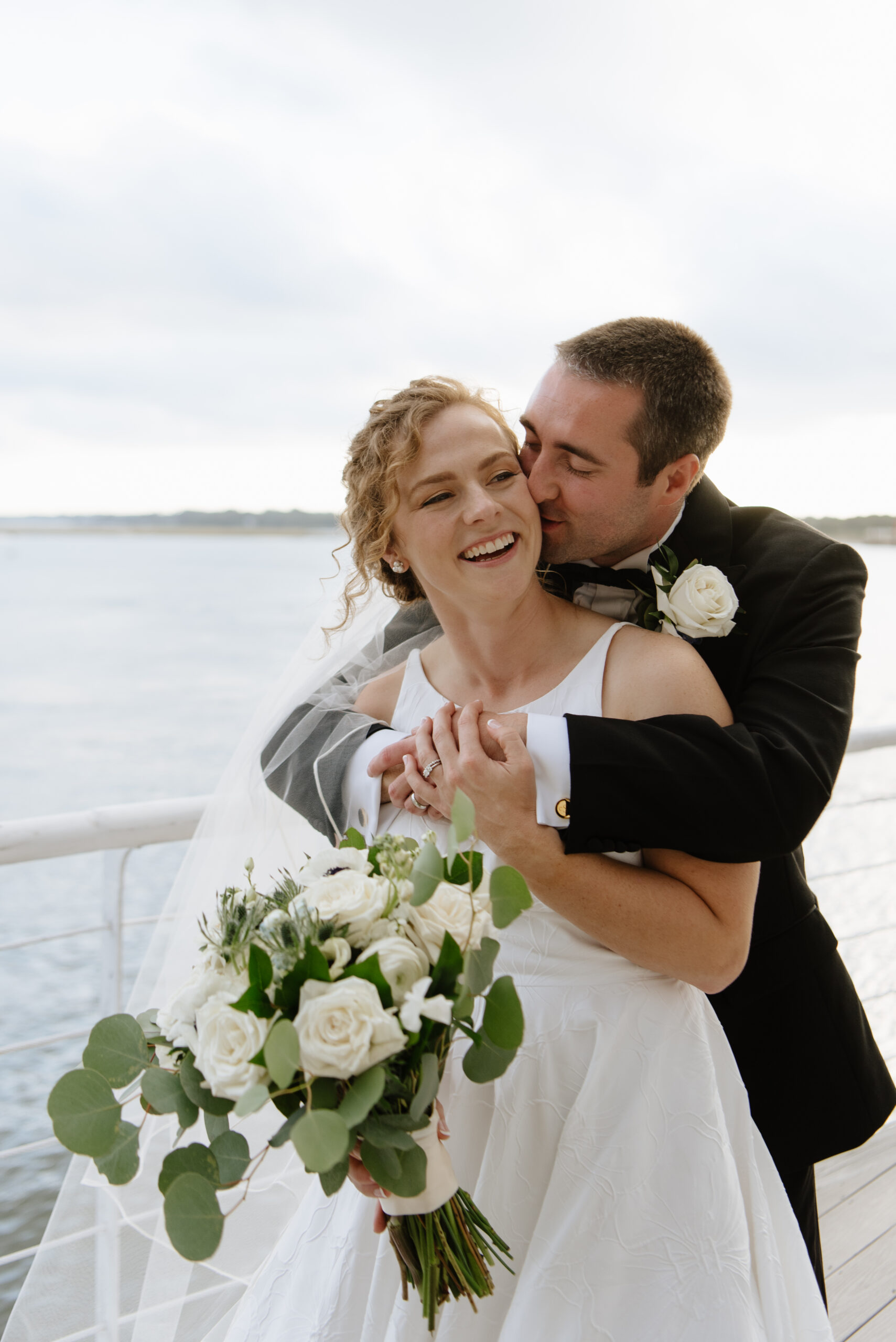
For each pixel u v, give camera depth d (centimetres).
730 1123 119
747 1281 106
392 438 121
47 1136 762
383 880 92
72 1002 1041
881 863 215
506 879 92
